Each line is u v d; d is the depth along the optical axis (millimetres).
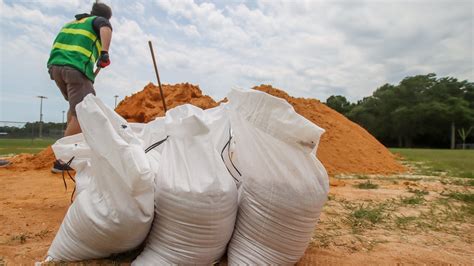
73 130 4004
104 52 3945
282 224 1991
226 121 2404
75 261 2006
